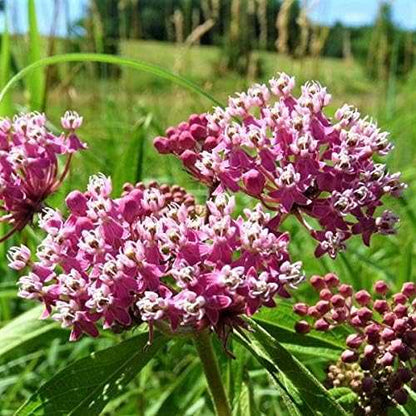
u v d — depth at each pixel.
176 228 0.12
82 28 0.38
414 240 0.23
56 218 0.13
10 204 0.14
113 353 0.13
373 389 0.13
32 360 0.22
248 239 0.12
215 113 0.14
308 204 0.13
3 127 0.14
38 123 0.14
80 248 0.12
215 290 0.11
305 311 0.14
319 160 0.13
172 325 0.11
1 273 0.24
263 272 0.12
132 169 0.20
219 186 0.13
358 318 0.13
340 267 0.22
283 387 0.12
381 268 0.22
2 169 0.14
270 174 0.13
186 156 0.13
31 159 0.14
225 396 0.13
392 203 0.27
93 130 0.33
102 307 0.12
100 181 0.13
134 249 0.12
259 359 0.12
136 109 0.36
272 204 0.13
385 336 0.13
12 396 0.20
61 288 0.12
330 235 0.13
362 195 0.13
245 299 0.12
